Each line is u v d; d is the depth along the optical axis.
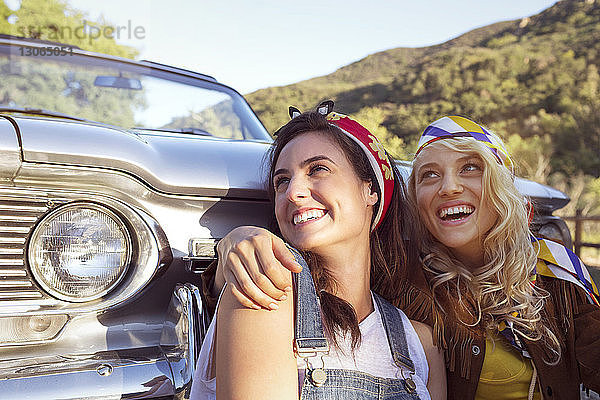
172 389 1.21
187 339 1.20
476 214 1.53
